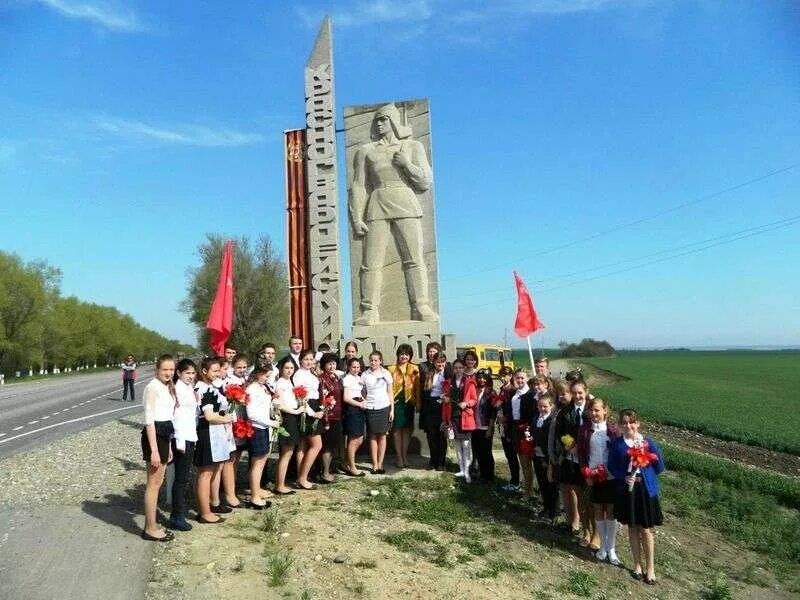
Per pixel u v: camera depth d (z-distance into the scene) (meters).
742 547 7.44
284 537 5.85
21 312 49.94
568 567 5.91
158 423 5.71
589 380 41.72
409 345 10.13
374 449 8.92
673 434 16.92
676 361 71.81
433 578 5.17
